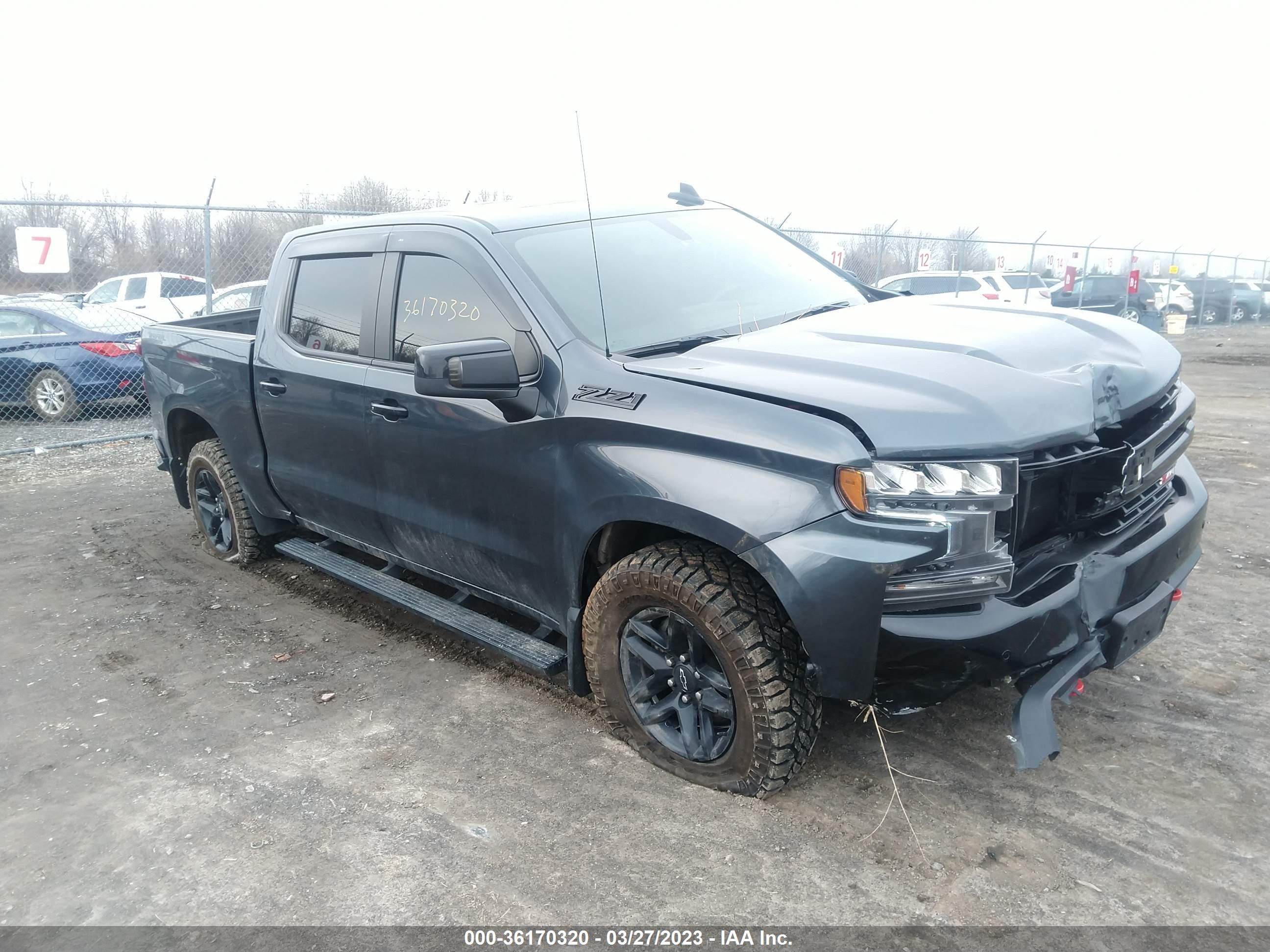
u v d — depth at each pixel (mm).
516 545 3336
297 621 4629
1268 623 4012
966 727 3277
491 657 4098
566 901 2508
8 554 5875
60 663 4242
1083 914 2363
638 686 3115
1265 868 2508
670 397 2805
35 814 3064
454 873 2646
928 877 2527
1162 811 2770
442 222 3648
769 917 2406
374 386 3752
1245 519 5516
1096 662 2715
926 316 3312
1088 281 22078
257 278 11367
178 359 5246
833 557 2465
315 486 4332
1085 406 2629
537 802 2969
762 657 2688
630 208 3977
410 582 4625
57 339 10773
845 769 3049
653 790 2994
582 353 3072
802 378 2723
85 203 9320
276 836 2867
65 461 8844
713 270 3699
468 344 2918
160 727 3609
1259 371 13789
